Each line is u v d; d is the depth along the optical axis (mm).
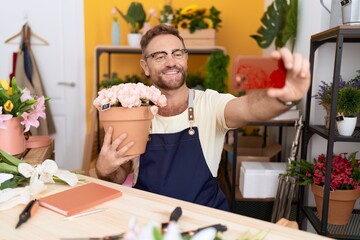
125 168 1464
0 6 3150
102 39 3129
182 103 1406
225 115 1267
